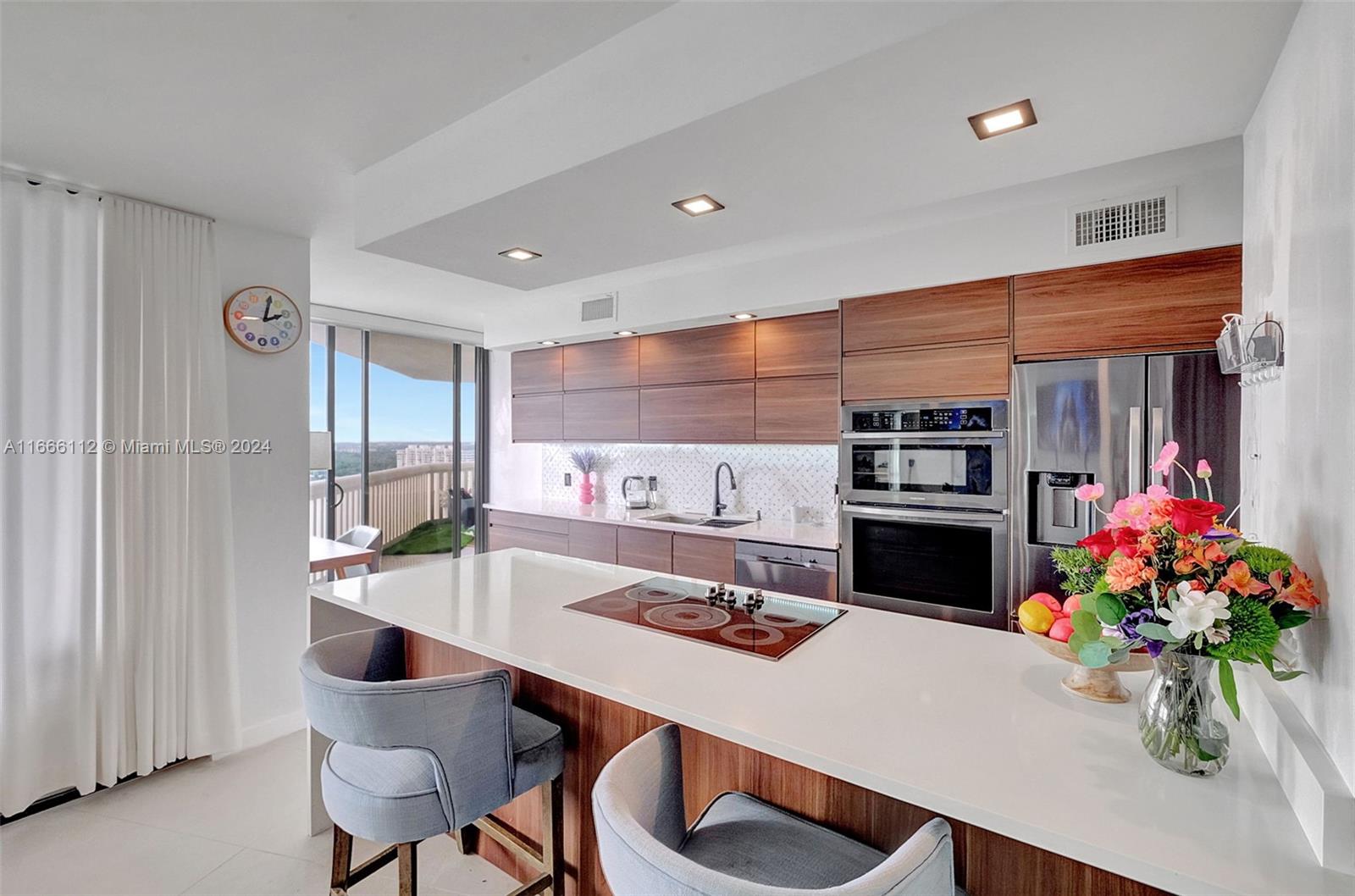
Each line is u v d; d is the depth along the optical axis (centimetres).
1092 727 112
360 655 189
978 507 269
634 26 145
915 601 290
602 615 179
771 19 124
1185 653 96
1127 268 235
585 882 170
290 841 210
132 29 140
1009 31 106
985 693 127
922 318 283
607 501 500
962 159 154
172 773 250
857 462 307
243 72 159
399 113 181
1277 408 121
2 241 208
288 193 237
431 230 204
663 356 409
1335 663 84
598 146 152
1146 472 230
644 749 117
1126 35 107
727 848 115
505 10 137
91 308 225
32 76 158
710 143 145
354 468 502
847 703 121
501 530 490
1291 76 107
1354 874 74
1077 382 244
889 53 112
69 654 224
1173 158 207
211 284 257
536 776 152
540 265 248
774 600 199
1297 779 86
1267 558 95
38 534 217
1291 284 110
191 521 250
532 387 492
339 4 133
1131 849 79
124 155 204
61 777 224
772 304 328
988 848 113
